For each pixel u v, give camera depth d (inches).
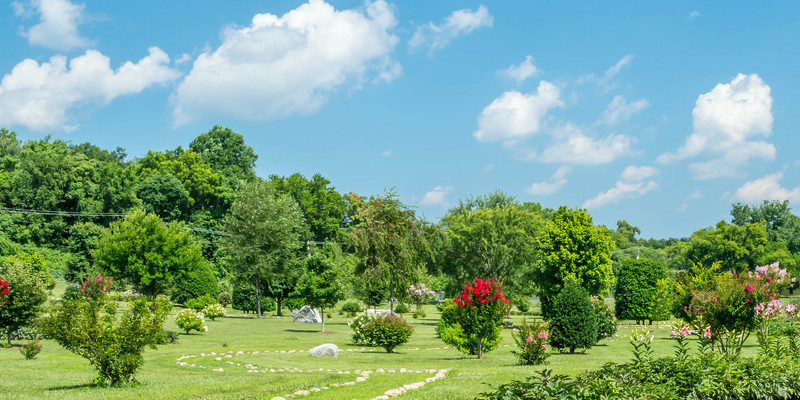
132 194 3068.4
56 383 561.6
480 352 855.7
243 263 2139.5
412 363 797.9
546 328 742.5
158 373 670.5
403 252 1583.4
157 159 3644.2
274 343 1138.7
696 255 3836.1
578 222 1640.0
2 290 864.9
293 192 3535.9
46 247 2851.9
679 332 411.8
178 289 2193.7
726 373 338.0
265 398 446.3
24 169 3014.3
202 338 1208.2
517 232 1798.7
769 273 602.2
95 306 556.1
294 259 2203.5
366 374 632.4
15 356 805.9
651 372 334.0
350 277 1710.1
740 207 4375.0
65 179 2982.3
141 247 1803.6
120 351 546.6
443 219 1908.2
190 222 3260.3
